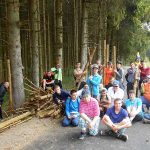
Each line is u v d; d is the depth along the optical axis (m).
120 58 26.17
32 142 7.76
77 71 11.64
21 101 10.30
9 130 8.42
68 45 19.64
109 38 24.11
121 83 12.12
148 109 10.24
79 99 9.20
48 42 16.34
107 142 7.80
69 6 19.19
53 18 17.25
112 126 8.02
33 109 9.67
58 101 9.77
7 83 9.58
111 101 9.82
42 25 16.36
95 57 20.91
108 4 19.72
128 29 24.67
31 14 12.72
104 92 9.91
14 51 10.10
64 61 19.89
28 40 15.97
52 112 9.67
